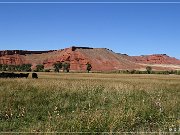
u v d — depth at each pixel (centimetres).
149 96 2155
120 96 2045
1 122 1293
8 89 2031
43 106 1641
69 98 1928
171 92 2717
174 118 1380
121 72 19638
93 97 1973
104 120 1189
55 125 1126
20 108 1520
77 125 1122
